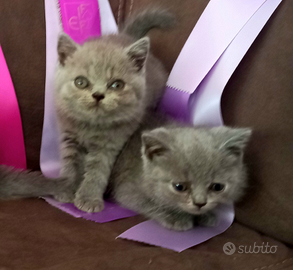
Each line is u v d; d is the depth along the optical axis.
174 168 0.95
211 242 0.92
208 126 1.11
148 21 1.30
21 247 0.79
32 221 0.91
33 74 1.26
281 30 1.00
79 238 0.85
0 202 1.00
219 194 0.95
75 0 1.33
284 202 0.95
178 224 0.97
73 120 1.16
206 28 1.17
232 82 1.10
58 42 1.11
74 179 1.16
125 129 1.17
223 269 0.80
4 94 1.22
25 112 1.27
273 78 1.00
